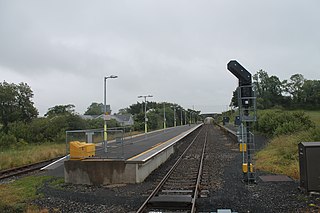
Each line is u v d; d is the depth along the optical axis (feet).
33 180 52.65
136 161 47.16
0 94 174.19
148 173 53.98
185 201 32.35
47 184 48.52
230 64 46.52
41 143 139.13
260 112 168.35
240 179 47.62
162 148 71.67
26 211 33.01
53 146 116.57
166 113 325.42
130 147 78.95
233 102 324.80
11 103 179.93
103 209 33.14
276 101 358.23
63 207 34.47
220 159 74.79
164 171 58.80
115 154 56.34
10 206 33.88
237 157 78.28
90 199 36.91
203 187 41.93
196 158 77.97
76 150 50.11
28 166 71.31
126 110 456.45
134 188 42.93
